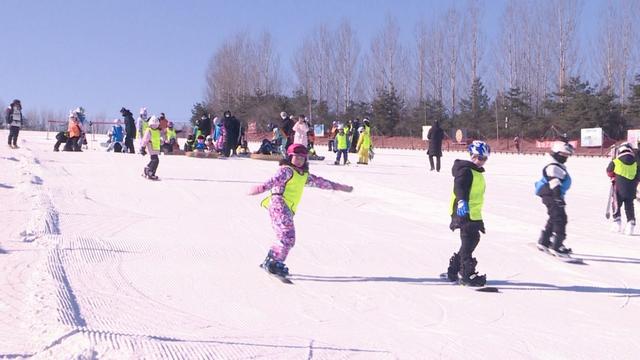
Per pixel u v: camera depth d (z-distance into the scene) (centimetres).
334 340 598
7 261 774
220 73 8756
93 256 855
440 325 670
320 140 6925
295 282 812
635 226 1379
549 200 1044
